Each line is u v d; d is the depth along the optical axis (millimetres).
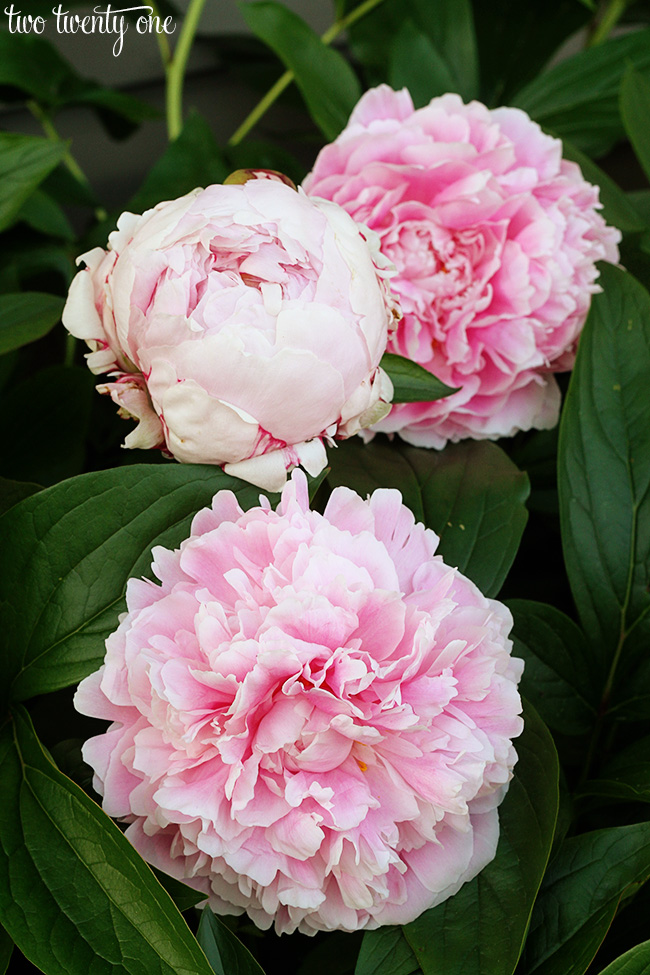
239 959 647
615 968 627
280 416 642
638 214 901
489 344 781
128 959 615
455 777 632
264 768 636
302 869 635
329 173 782
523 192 778
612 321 771
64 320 667
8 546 671
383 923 652
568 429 749
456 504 757
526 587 871
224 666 626
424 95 909
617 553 752
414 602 654
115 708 652
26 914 623
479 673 652
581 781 752
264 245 643
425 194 780
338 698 629
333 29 1035
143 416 663
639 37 979
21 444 832
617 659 750
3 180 786
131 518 673
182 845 647
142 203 898
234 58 1163
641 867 664
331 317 629
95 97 967
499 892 660
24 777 654
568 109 980
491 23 1109
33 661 671
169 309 633
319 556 636
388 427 772
